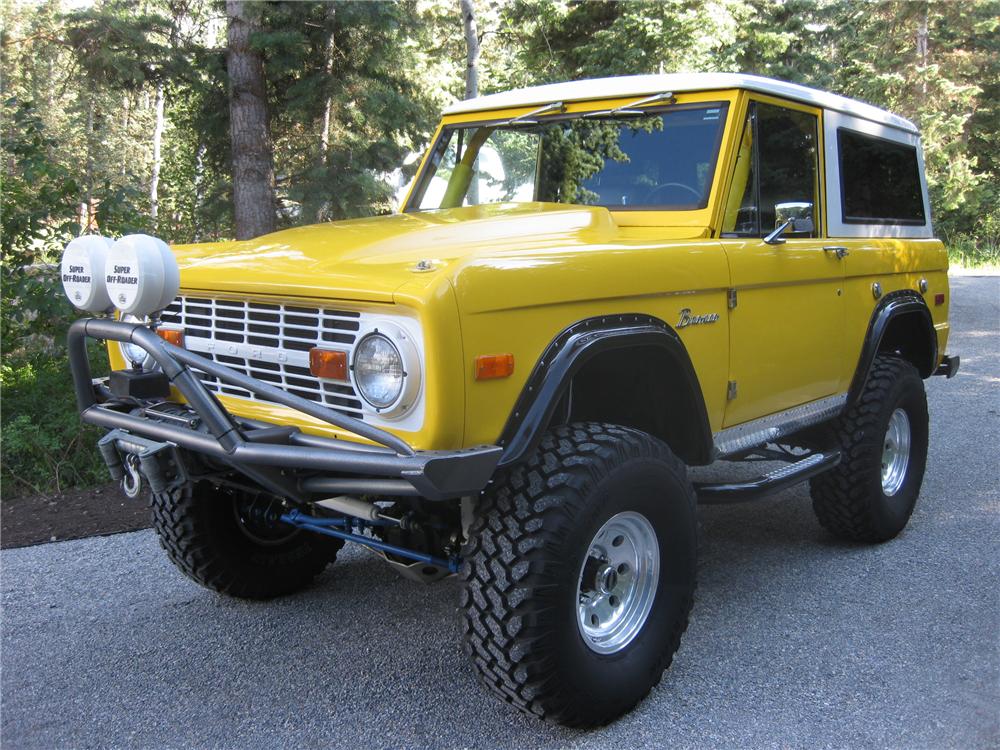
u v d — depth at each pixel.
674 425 3.31
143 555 4.52
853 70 27.33
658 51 14.39
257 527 3.86
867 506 4.36
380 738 2.86
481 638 2.66
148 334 2.64
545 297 2.67
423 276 2.48
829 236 4.36
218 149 12.52
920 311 4.87
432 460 2.34
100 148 21.50
